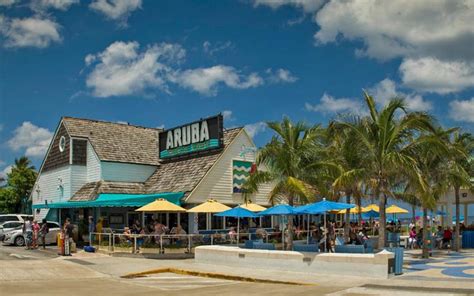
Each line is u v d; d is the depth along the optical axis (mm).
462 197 35688
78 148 37688
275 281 18312
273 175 24266
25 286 17531
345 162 23922
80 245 33250
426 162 25578
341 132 23406
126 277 20344
